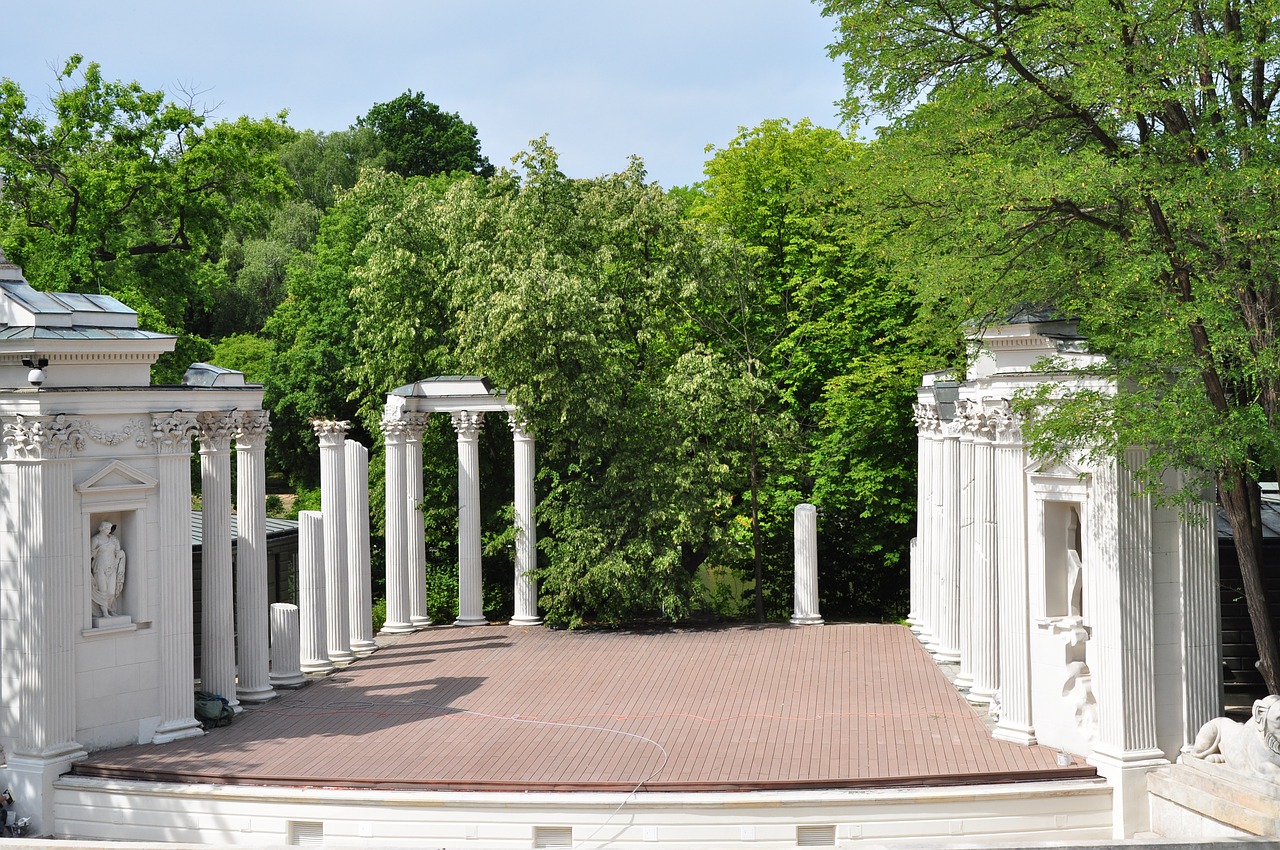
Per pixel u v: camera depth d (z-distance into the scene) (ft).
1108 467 79.25
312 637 115.34
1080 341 85.87
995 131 87.15
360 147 308.40
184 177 172.86
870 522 170.81
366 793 77.87
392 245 168.25
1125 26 74.38
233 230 272.31
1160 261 72.02
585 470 145.18
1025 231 83.97
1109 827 78.07
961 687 103.65
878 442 163.32
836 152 176.14
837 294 172.45
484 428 169.37
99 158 170.40
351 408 234.58
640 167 153.99
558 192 155.12
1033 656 86.22
